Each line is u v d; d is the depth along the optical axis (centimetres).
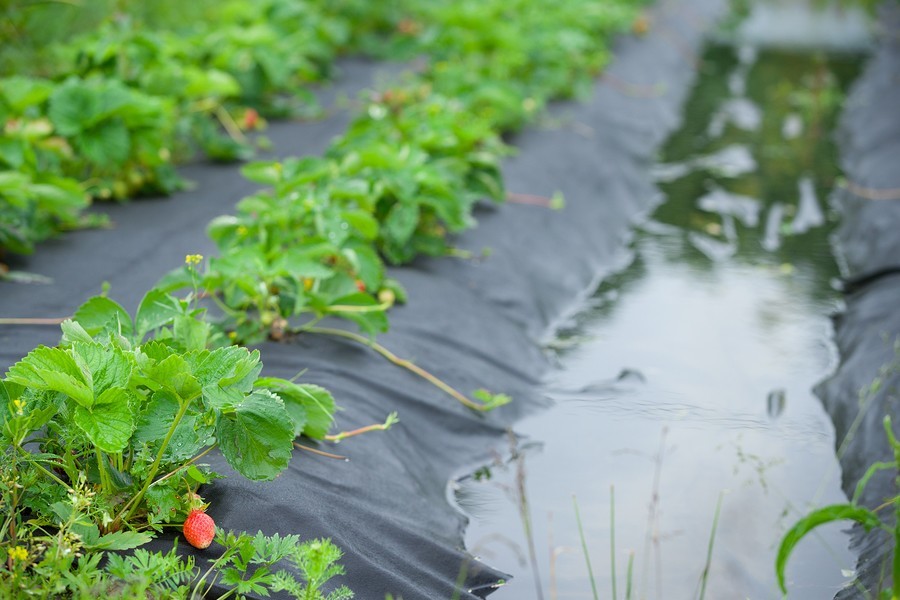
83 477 176
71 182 269
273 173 257
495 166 312
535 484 230
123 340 188
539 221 339
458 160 295
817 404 260
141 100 288
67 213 274
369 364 236
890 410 240
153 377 177
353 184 254
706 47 748
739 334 293
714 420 252
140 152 305
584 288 324
